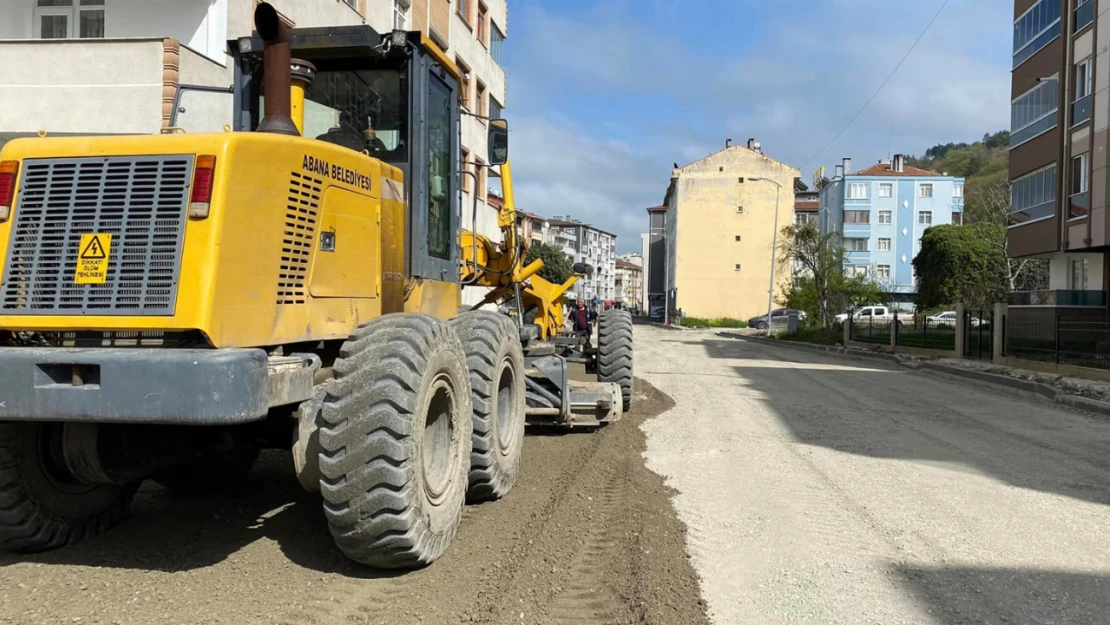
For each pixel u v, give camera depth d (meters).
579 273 11.23
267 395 3.33
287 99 4.09
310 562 4.07
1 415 3.22
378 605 3.54
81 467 3.98
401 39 4.87
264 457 6.64
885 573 4.32
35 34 13.59
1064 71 26.12
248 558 4.11
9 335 3.57
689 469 6.81
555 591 3.81
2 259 3.47
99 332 3.47
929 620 3.71
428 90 5.25
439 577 3.90
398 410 3.65
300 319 3.83
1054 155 26.80
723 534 4.96
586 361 10.70
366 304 4.45
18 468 3.90
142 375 3.13
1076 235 25.36
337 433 3.61
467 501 5.36
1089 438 9.06
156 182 3.41
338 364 3.77
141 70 11.44
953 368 18.34
